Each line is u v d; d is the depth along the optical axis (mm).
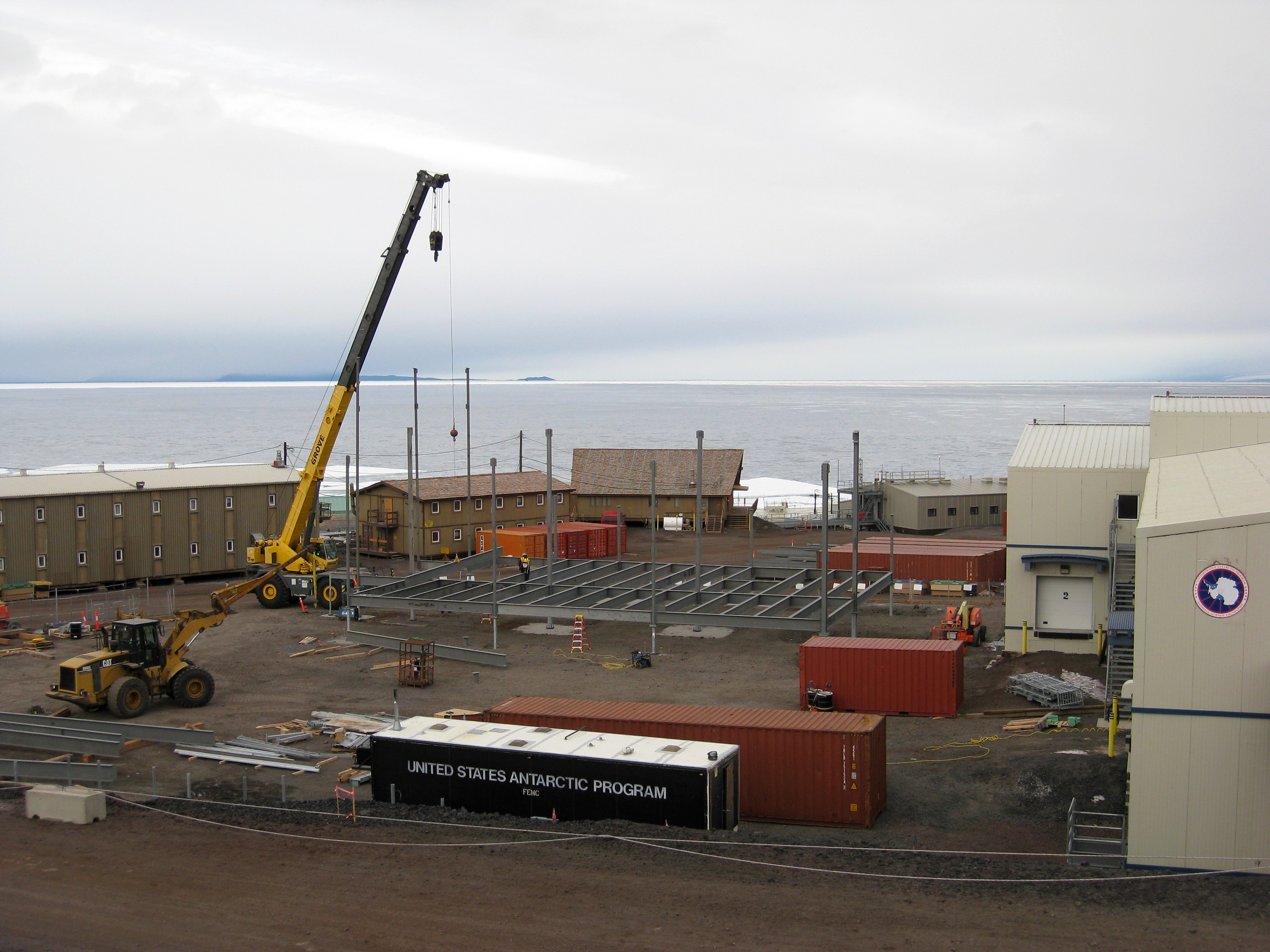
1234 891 21234
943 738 34406
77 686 36906
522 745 26797
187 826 25562
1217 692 22562
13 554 61406
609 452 98938
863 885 21672
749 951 18797
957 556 61156
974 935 19312
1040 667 42094
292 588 57875
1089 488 44125
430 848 23844
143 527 65562
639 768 25281
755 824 27406
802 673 38594
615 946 19016
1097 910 20375
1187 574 22672
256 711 38688
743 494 140125
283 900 21172
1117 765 30047
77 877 22469
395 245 55188
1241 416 40094
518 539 72000
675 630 52594
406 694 41062
